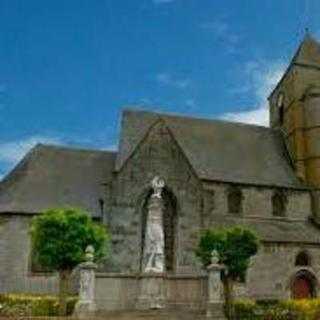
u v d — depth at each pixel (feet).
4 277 128.98
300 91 176.14
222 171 157.79
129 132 156.66
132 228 129.49
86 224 113.19
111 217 129.29
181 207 133.80
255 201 155.33
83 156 158.10
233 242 121.29
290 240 142.41
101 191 144.56
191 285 104.58
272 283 137.59
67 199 141.90
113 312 98.02
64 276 111.55
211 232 123.65
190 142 165.27
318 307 101.45
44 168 150.20
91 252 100.42
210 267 101.30
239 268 120.37
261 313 101.71
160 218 111.24
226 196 153.07
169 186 134.51
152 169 134.51
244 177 158.20
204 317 94.99
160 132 138.31
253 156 168.86
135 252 128.06
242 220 150.92
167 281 105.60
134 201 131.44
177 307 103.24
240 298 133.39
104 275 103.50
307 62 180.04
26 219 134.00
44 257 111.04
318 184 163.12
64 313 104.22
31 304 105.29
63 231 111.04
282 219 156.15
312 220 157.38
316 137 167.43
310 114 170.19
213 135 171.53
